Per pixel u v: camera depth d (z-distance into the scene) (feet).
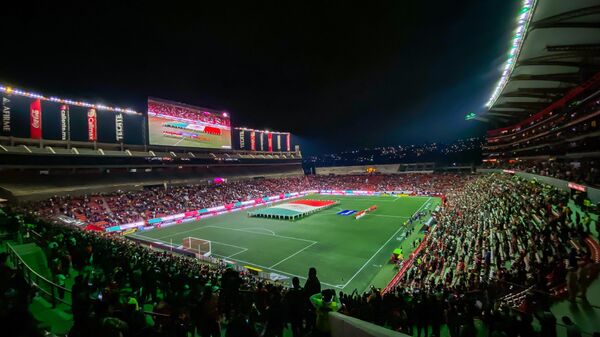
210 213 203.72
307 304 26.05
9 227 63.41
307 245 125.90
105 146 195.31
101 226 142.31
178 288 41.52
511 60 125.80
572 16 83.15
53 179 168.25
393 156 624.18
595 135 122.31
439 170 360.28
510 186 147.13
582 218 71.61
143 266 46.83
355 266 100.32
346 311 30.17
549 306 36.63
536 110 222.07
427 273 75.87
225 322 33.88
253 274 89.71
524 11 90.07
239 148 303.07
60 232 65.46
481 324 33.14
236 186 263.70
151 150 219.41
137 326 21.39
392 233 142.31
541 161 202.18
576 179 100.83
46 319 32.19
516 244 68.13
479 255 69.87
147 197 191.52
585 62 112.78
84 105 183.83
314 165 609.01
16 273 29.58
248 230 155.02
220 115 258.37
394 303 36.29
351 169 393.50
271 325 25.72
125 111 203.10
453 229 108.88
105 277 42.19
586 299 37.04
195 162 255.91
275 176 333.21
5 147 148.66
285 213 189.78
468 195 175.52
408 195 278.05
